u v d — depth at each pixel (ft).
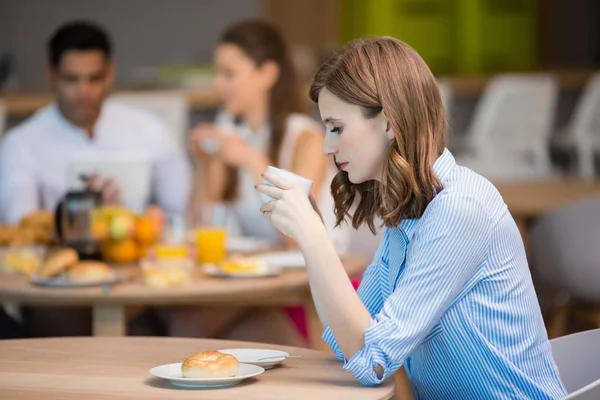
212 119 19.44
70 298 8.19
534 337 5.58
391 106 5.28
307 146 11.55
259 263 9.04
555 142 26.43
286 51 11.95
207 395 4.88
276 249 10.65
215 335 10.55
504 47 34.55
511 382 5.45
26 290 8.29
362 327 5.20
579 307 13.23
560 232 12.84
